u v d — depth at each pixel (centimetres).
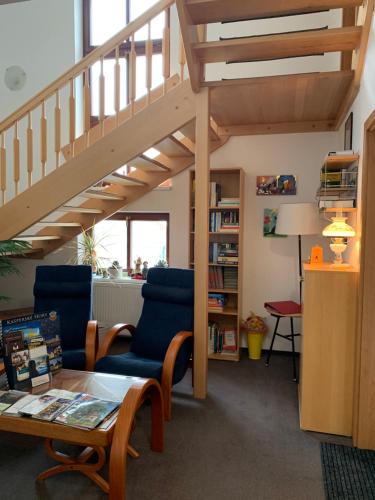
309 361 257
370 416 237
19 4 445
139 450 233
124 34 302
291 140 394
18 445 240
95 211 405
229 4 233
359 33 235
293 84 277
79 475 209
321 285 253
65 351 303
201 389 303
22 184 445
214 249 396
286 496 196
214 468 217
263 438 249
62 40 437
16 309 422
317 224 344
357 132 272
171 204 431
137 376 257
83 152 317
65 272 343
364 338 236
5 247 331
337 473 214
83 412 182
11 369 209
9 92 450
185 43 250
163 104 298
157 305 324
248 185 407
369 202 232
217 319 422
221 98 309
